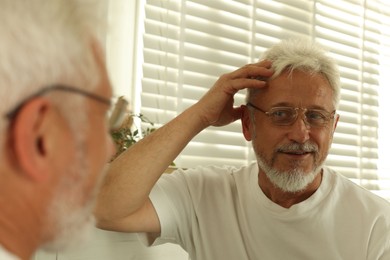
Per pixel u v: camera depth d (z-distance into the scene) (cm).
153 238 127
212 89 126
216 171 143
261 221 125
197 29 171
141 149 119
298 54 119
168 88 164
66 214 51
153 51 162
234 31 181
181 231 130
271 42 192
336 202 125
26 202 47
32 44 44
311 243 121
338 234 121
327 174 129
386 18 236
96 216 114
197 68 170
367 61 225
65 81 47
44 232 50
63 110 47
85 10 50
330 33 213
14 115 44
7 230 47
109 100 54
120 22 163
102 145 54
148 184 117
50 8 46
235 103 171
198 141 168
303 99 116
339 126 211
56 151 47
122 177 116
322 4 211
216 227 129
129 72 164
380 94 232
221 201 132
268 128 120
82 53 49
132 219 119
